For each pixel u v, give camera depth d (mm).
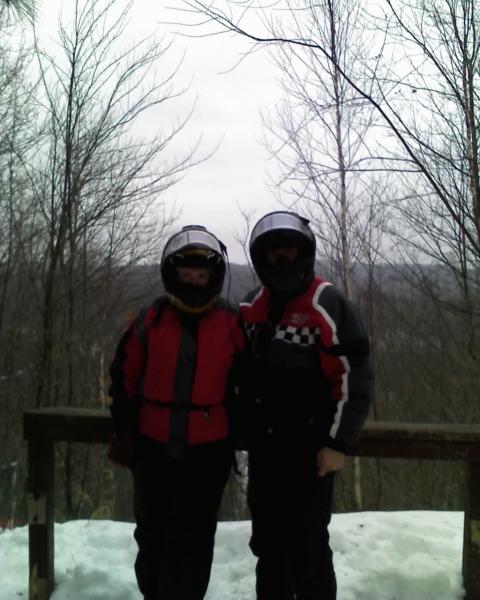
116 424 2207
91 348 6703
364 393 1999
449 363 9031
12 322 6926
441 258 6574
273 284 2057
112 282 6965
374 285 9070
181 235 2186
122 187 5922
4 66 6715
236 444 2273
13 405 6848
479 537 2486
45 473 2605
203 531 2145
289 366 2068
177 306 2156
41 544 2611
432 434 2387
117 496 9062
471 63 3684
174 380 2131
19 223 6547
